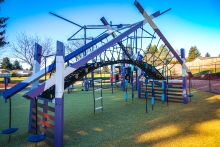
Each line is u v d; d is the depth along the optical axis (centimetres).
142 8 558
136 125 446
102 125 455
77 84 2100
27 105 779
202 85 1460
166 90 823
